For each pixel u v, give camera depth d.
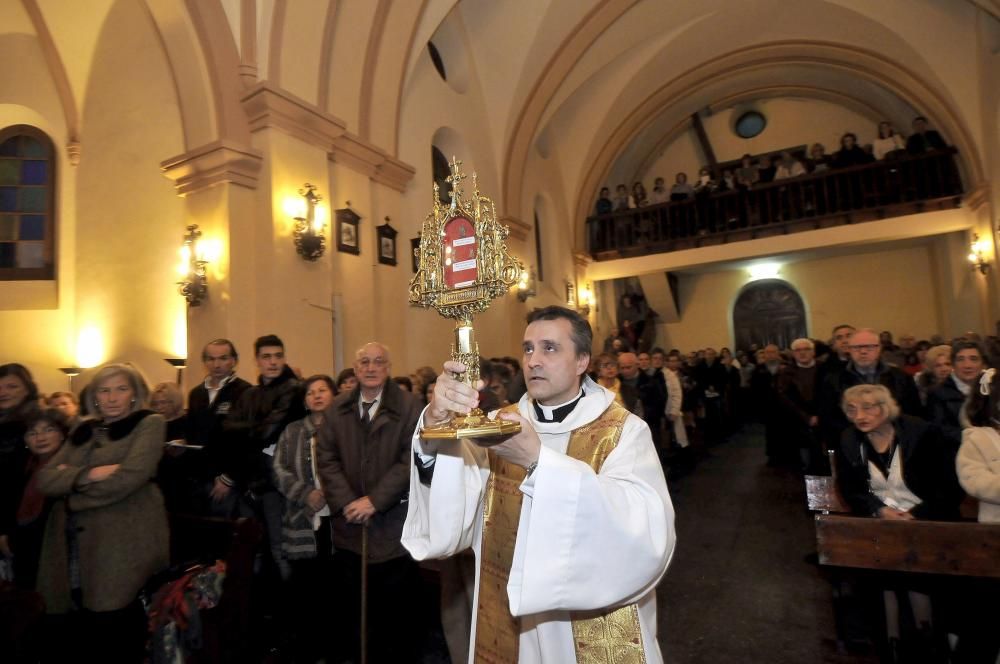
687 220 13.12
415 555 1.48
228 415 3.36
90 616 2.38
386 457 2.72
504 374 4.69
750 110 15.59
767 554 4.34
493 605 1.60
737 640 3.10
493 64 10.26
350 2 6.59
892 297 14.22
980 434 2.41
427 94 8.74
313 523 3.14
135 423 2.49
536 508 1.22
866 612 2.92
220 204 5.56
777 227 12.02
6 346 7.02
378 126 7.22
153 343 6.34
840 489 2.93
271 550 3.32
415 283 1.46
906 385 3.96
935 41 10.30
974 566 2.15
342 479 2.75
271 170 5.67
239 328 5.47
